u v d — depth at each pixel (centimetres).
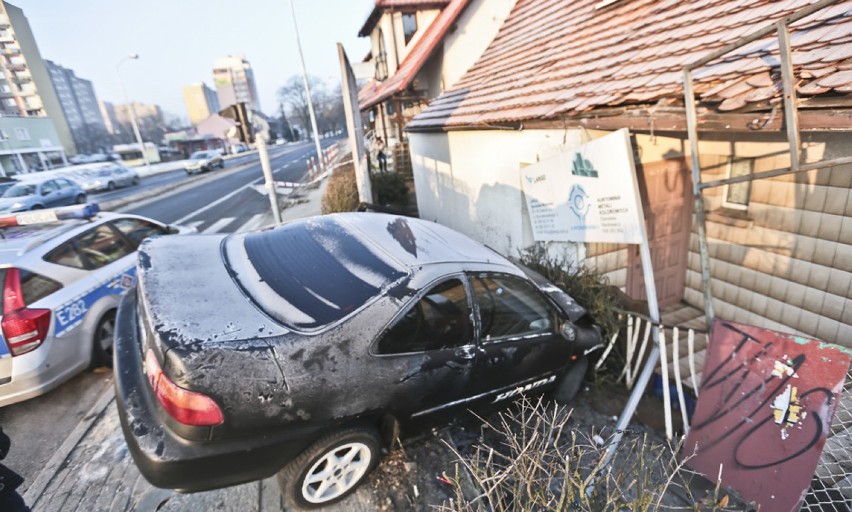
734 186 436
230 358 209
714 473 274
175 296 244
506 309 310
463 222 775
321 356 228
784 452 247
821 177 353
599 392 381
